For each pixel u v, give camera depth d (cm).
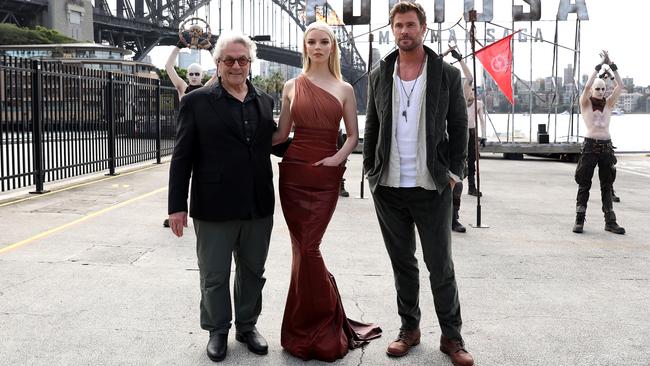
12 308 374
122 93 1195
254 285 322
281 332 319
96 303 387
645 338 339
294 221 304
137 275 451
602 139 641
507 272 480
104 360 303
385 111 301
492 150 1631
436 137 293
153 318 362
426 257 305
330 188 304
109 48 5116
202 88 306
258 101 309
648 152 1936
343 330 321
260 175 308
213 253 306
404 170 300
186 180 304
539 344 330
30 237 573
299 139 308
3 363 297
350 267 489
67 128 976
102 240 566
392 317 372
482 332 348
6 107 802
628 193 993
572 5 1647
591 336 342
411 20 291
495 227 677
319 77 312
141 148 1304
